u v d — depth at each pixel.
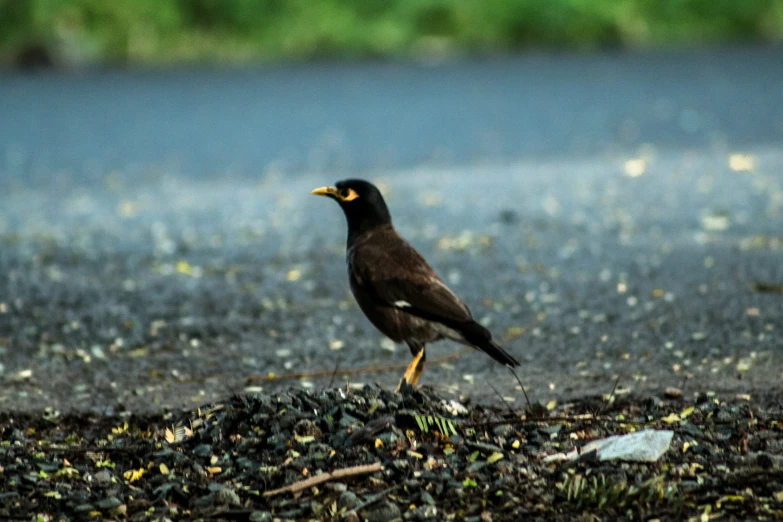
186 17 43.47
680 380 9.54
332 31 43.91
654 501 6.77
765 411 8.45
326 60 41.41
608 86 32.06
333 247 15.31
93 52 40.75
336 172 21.09
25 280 13.73
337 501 6.93
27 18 40.31
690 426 7.91
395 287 9.05
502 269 13.88
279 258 14.75
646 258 14.08
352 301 12.67
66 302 12.70
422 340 9.08
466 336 8.80
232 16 43.78
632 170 20.28
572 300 12.38
